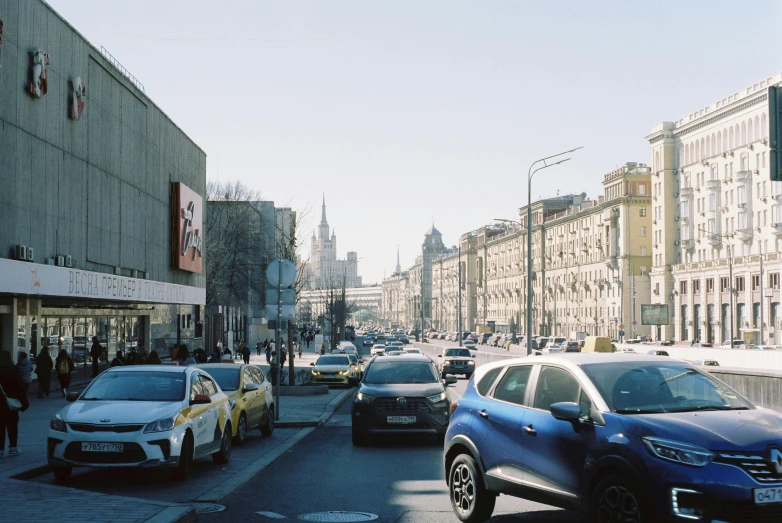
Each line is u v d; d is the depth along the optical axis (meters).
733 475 6.65
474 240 188.88
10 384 14.05
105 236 35.69
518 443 8.52
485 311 171.50
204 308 67.75
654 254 104.62
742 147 85.75
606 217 114.25
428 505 10.29
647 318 98.06
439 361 48.25
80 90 31.97
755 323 80.88
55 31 29.89
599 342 66.25
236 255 73.88
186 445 12.29
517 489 8.45
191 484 11.98
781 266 75.81
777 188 79.56
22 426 19.56
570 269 129.88
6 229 25.78
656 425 7.15
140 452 11.72
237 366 18.62
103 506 9.40
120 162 37.94
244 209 74.75
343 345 62.12
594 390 7.88
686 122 97.75
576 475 7.71
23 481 11.17
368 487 11.75
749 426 7.12
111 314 41.94
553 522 9.02
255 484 12.12
